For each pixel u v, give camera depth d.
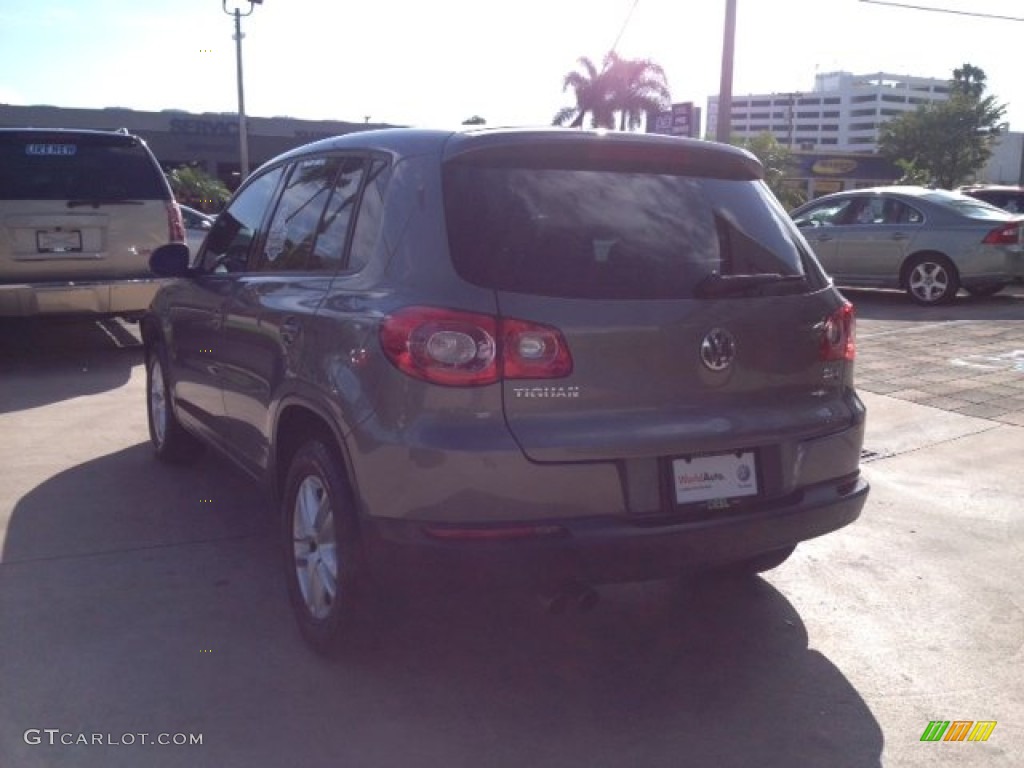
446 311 3.22
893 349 10.16
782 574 4.82
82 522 5.30
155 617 4.20
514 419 3.22
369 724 3.46
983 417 7.57
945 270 13.50
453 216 3.40
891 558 5.00
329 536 3.79
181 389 5.72
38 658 3.85
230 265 5.11
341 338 3.56
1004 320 12.15
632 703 3.65
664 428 3.37
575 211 3.49
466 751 3.32
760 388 3.63
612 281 3.40
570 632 4.20
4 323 9.82
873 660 3.99
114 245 9.63
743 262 3.71
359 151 4.05
